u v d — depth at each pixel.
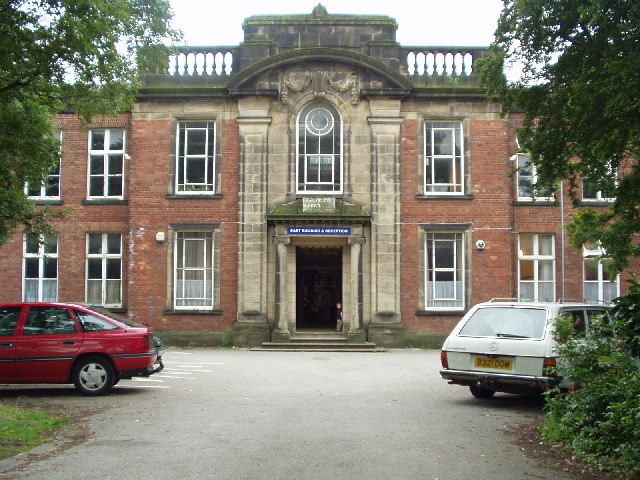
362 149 25.75
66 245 26.41
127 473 7.49
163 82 26.28
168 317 25.48
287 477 7.30
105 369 13.47
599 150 12.70
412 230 25.55
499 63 12.49
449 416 11.22
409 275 25.48
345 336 25.58
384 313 25.22
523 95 12.52
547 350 11.58
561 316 12.11
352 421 10.62
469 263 25.53
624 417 7.77
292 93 25.95
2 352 13.34
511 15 11.84
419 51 26.36
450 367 12.48
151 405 12.29
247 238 25.45
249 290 25.28
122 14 11.88
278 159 25.70
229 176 25.80
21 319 13.62
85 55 11.28
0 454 8.40
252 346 25.03
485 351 12.12
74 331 13.56
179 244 25.95
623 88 10.26
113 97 12.98
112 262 26.48
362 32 26.34
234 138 25.91
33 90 12.03
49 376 13.39
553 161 13.10
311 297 30.58
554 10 11.16
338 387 14.88
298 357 21.86
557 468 7.88
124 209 26.44
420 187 25.69
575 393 9.36
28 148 13.45
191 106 26.05
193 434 9.58
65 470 7.64
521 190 26.38
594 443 8.41
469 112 25.95
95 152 26.70
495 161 25.83
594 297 26.08
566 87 12.00
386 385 15.27
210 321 25.42
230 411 11.55
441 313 25.33
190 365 19.33
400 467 7.79
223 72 26.36
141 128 26.00
